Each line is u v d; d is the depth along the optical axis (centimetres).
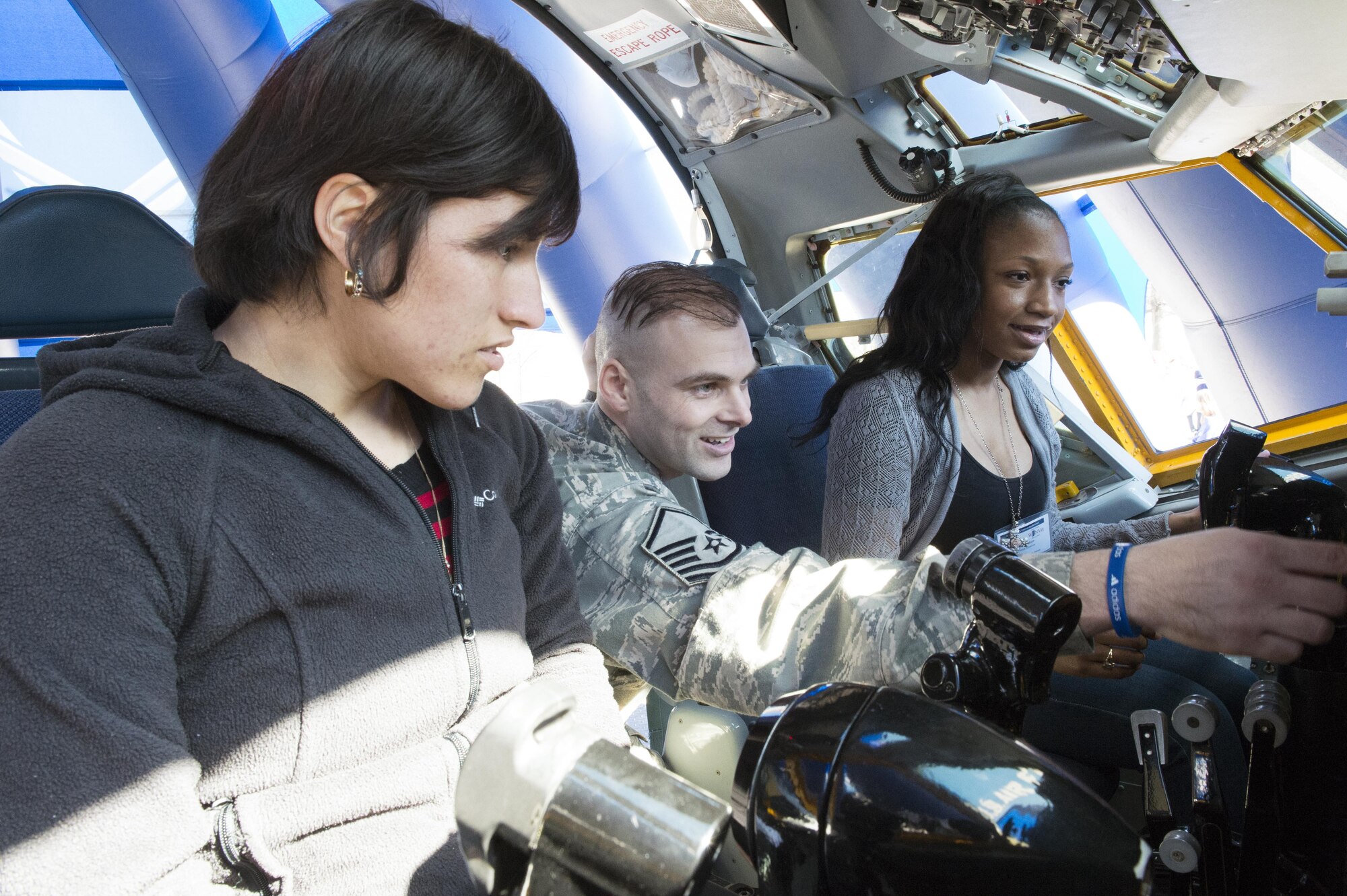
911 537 176
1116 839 40
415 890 78
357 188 76
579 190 86
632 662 115
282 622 75
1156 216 412
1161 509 312
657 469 143
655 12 311
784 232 366
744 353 137
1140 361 530
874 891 40
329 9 354
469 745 84
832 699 46
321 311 83
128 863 62
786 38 285
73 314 124
